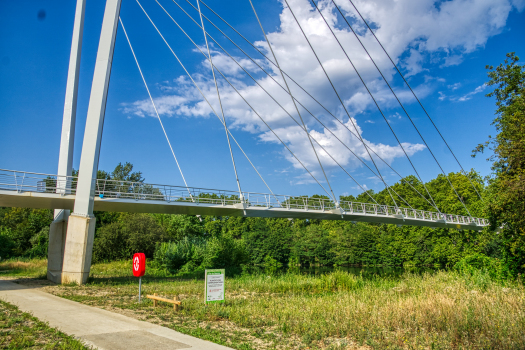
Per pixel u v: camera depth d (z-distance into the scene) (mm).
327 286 22922
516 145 19688
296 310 13352
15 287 19891
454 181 69625
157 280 27438
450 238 62281
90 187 24375
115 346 7746
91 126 25391
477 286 16328
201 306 13695
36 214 63250
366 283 24188
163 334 9062
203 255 44406
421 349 8164
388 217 41844
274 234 78688
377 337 9445
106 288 20562
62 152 28484
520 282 19047
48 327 9102
